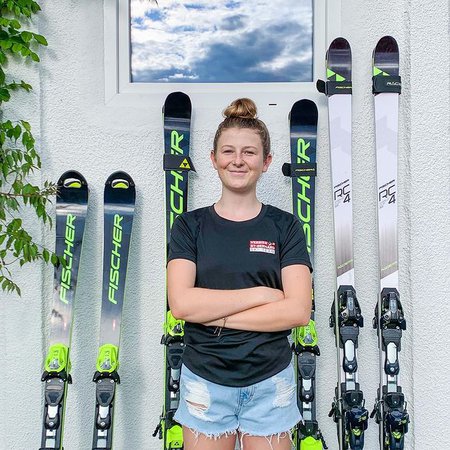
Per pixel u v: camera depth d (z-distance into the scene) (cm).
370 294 272
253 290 194
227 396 195
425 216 262
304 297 196
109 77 271
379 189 258
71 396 273
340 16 273
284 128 270
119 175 258
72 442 274
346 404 241
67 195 257
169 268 202
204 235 203
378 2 268
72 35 268
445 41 259
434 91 260
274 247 202
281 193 271
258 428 196
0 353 266
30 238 248
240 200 206
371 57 270
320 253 271
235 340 195
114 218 257
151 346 274
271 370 196
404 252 266
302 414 237
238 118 204
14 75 260
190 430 200
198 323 198
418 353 264
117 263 255
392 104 258
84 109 269
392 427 239
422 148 261
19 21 258
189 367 200
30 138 252
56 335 248
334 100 257
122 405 275
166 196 254
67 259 254
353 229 270
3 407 267
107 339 249
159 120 270
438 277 264
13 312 263
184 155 256
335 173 258
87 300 272
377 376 274
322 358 272
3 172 249
